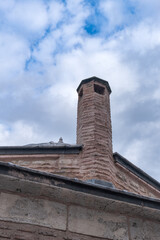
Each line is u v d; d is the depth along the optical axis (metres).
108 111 6.52
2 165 2.92
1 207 2.94
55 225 3.08
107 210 3.47
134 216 3.62
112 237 3.30
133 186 6.39
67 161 5.66
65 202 3.30
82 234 3.16
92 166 5.24
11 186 3.05
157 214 3.67
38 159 5.99
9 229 2.85
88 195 3.26
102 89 6.93
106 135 5.88
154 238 3.56
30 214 3.03
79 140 5.97
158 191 7.44
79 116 6.47
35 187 3.10
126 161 6.15
